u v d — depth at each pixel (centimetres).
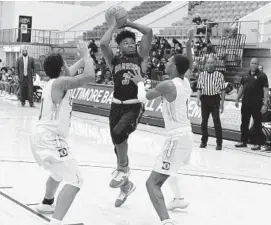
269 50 1627
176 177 509
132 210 512
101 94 1502
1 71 2239
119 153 514
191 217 497
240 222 485
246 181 675
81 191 579
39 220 459
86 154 820
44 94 415
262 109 941
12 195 541
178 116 438
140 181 646
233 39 1661
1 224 443
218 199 574
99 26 2636
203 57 1539
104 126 1220
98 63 1961
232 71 1645
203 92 937
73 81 403
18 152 801
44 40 2706
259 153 923
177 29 2053
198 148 950
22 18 2691
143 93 441
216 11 2162
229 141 1062
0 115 1334
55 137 410
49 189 476
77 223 460
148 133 1128
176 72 446
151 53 1670
